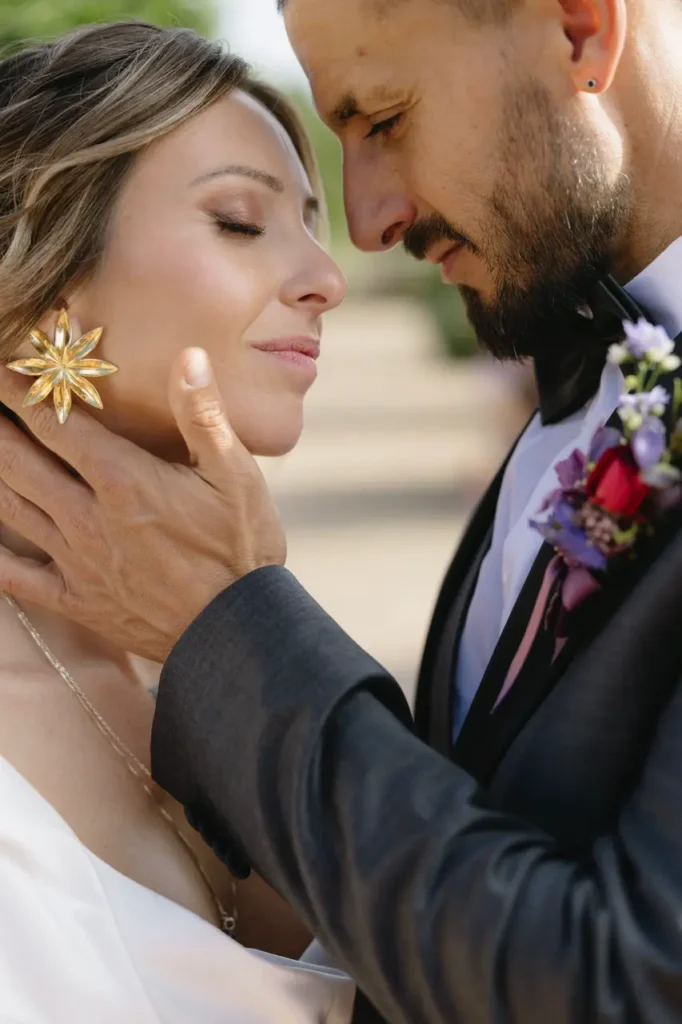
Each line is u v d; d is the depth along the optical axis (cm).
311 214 193
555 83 176
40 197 167
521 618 167
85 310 172
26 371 167
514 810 157
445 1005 134
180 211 169
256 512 164
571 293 186
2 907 146
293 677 146
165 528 160
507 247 186
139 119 167
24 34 312
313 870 139
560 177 178
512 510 197
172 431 179
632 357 153
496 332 197
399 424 1678
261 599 153
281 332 174
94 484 163
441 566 877
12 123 171
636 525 151
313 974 166
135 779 178
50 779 169
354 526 1026
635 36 177
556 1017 129
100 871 157
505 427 835
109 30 176
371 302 4956
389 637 686
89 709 177
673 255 177
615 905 129
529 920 132
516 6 175
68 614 169
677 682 148
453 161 183
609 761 152
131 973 150
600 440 158
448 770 142
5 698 171
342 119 191
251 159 173
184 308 169
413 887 135
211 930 158
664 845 129
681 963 121
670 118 178
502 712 162
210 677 151
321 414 1805
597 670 153
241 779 146
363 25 180
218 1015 156
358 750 141
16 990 145
